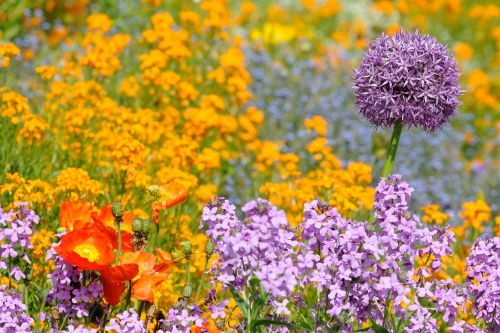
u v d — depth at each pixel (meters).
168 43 9.55
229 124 9.07
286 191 7.56
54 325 4.41
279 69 13.06
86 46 9.51
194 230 7.14
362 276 4.13
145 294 4.38
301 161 10.42
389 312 4.48
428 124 5.60
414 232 4.21
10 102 7.31
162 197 4.91
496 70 17.88
